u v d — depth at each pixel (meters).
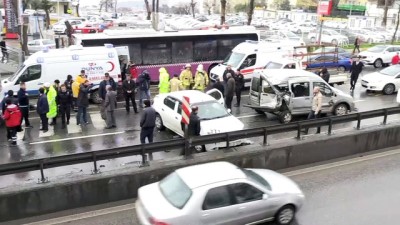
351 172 12.09
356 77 22.11
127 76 17.80
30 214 9.51
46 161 9.71
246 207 8.33
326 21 68.38
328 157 13.15
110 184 10.13
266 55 22.47
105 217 9.51
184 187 8.16
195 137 11.41
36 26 44.44
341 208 9.83
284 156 12.32
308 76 16.58
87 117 17.16
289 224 9.02
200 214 7.87
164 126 15.31
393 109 14.72
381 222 9.20
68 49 18.58
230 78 17.88
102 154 10.26
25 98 15.38
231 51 23.95
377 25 68.06
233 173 8.58
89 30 35.78
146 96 18.53
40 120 16.53
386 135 14.20
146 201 8.11
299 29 53.28
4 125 15.98
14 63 25.55
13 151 13.20
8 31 40.97
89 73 18.77
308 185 11.15
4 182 10.84
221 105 14.42
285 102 16.22
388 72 22.78
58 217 9.53
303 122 12.95
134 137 14.74
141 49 22.67
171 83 18.06
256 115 17.91
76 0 71.44
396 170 12.26
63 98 15.48
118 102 19.73
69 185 9.75
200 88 18.64
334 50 26.34
